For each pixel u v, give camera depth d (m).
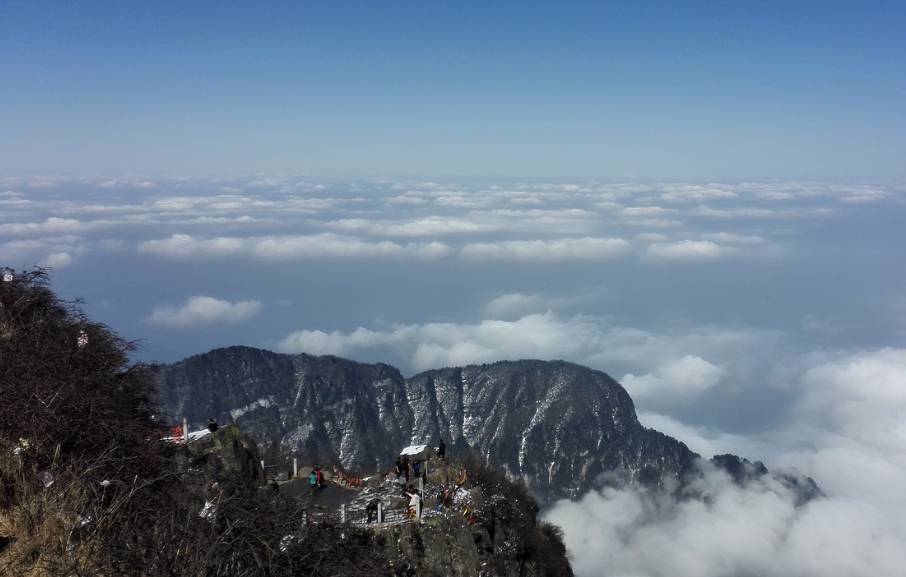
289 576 17.80
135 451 20.09
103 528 16.25
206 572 15.90
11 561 15.13
